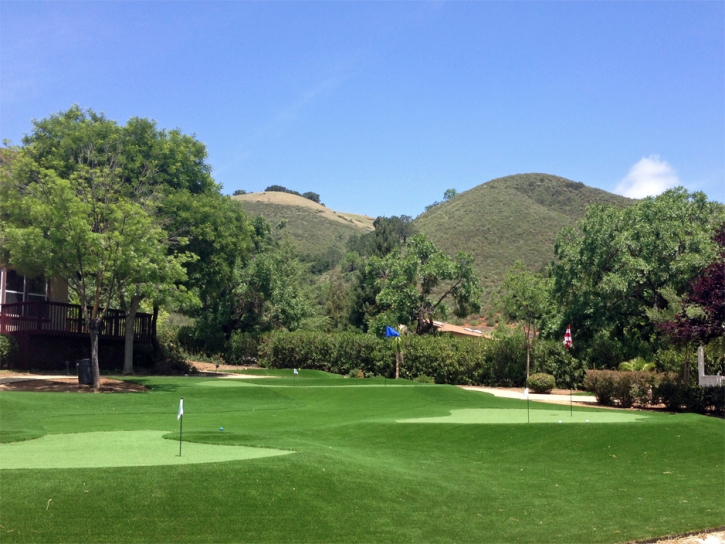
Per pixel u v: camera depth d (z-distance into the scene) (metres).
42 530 7.96
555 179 114.69
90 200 25.17
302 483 10.11
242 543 8.26
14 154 27.84
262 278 47.84
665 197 35.62
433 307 47.03
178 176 34.00
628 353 33.66
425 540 8.88
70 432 15.59
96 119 33.12
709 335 23.47
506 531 9.41
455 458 14.13
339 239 125.50
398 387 28.95
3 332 30.05
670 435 15.48
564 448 14.90
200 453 11.80
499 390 34.22
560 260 38.75
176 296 28.59
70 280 25.78
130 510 8.63
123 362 35.69
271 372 39.94
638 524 9.90
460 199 108.38
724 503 11.00
